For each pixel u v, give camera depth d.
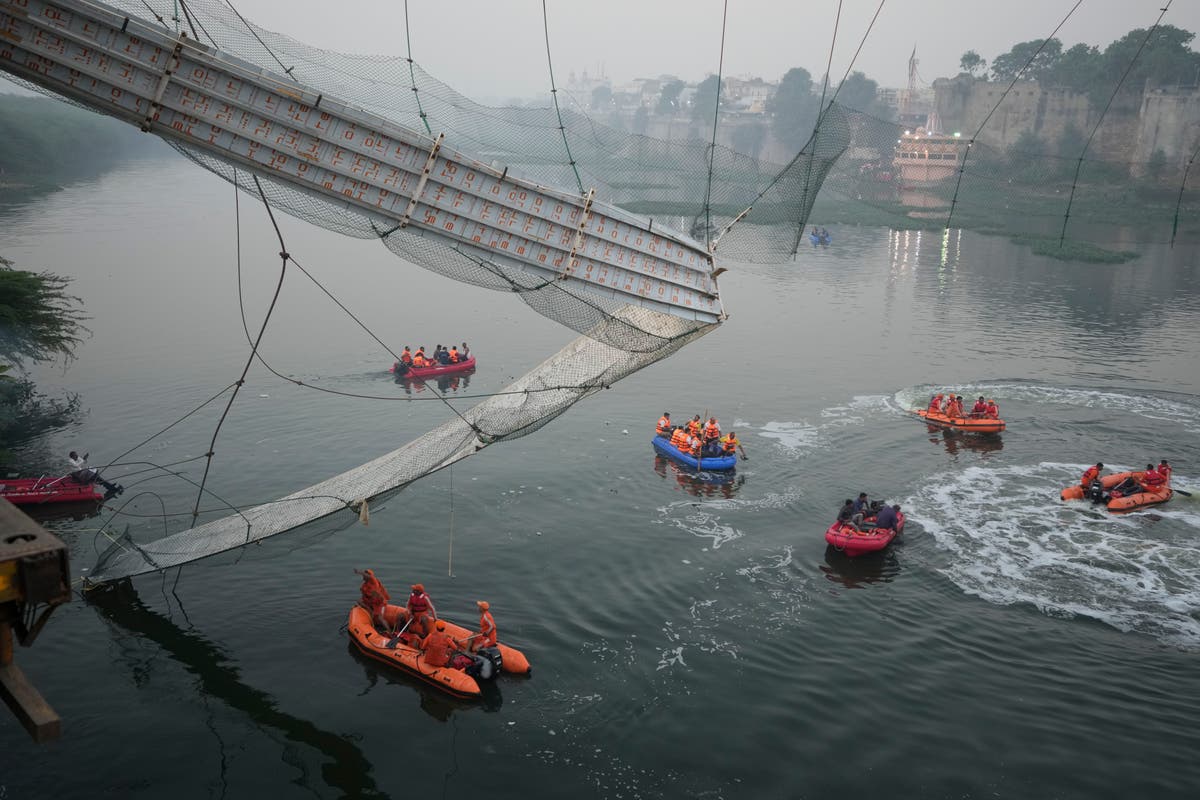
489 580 21.77
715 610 20.62
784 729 16.20
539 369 18.45
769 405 37.91
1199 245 83.88
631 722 16.31
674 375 42.81
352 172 13.22
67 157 137.50
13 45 11.94
